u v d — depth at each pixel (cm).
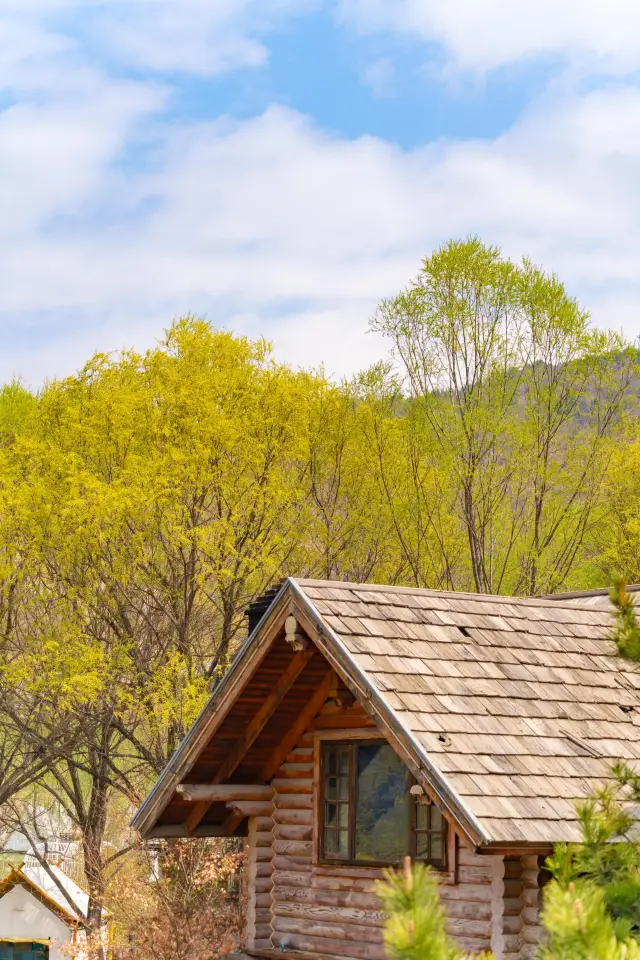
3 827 2894
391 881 453
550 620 1214
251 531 2348
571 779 964
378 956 1086
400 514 2609
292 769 1214
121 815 2520
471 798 894
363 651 1023
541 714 1040
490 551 2739
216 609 2436
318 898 1156
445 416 2620
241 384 2373
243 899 1894
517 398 2655
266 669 1137
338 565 2586
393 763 1105
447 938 441
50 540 2284
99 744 2423
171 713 2123
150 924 1855
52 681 2141
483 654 1098
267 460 2342
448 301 2622
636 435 2628
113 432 2352
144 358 2416
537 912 962
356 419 2581
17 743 2452
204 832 1271
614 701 1112
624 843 680
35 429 2527
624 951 445
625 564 2631
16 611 2372
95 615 2359
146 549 2308
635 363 2598
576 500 2739
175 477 2217
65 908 2412
